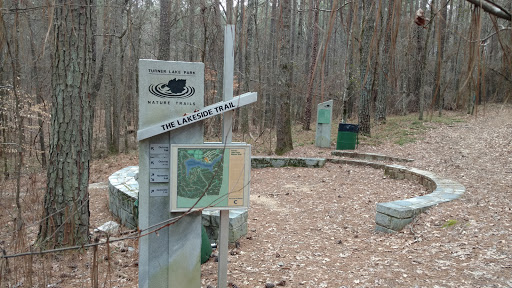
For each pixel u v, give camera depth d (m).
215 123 18.81
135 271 4.55
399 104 22.20
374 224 6.65
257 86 21.14
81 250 4.82
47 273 3.77
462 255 4.55
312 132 20.34
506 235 4.94
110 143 17.66
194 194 3.29
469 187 7.75
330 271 4.55
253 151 15.02
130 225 6.57
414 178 9.65
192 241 3.38
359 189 9.35
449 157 11.84
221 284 3.54
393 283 4.04
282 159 12.41
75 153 4.79
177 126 3.17
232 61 3.28
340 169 11.77
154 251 3.35
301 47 28.02
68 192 4.77
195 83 3.26
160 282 3.38
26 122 8.02
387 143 14.88
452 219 5.75
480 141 13.73
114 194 7.36
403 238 5.55
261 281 4.34
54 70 4.73
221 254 3.52
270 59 22.02
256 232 6.34
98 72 15.09
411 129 16.98
